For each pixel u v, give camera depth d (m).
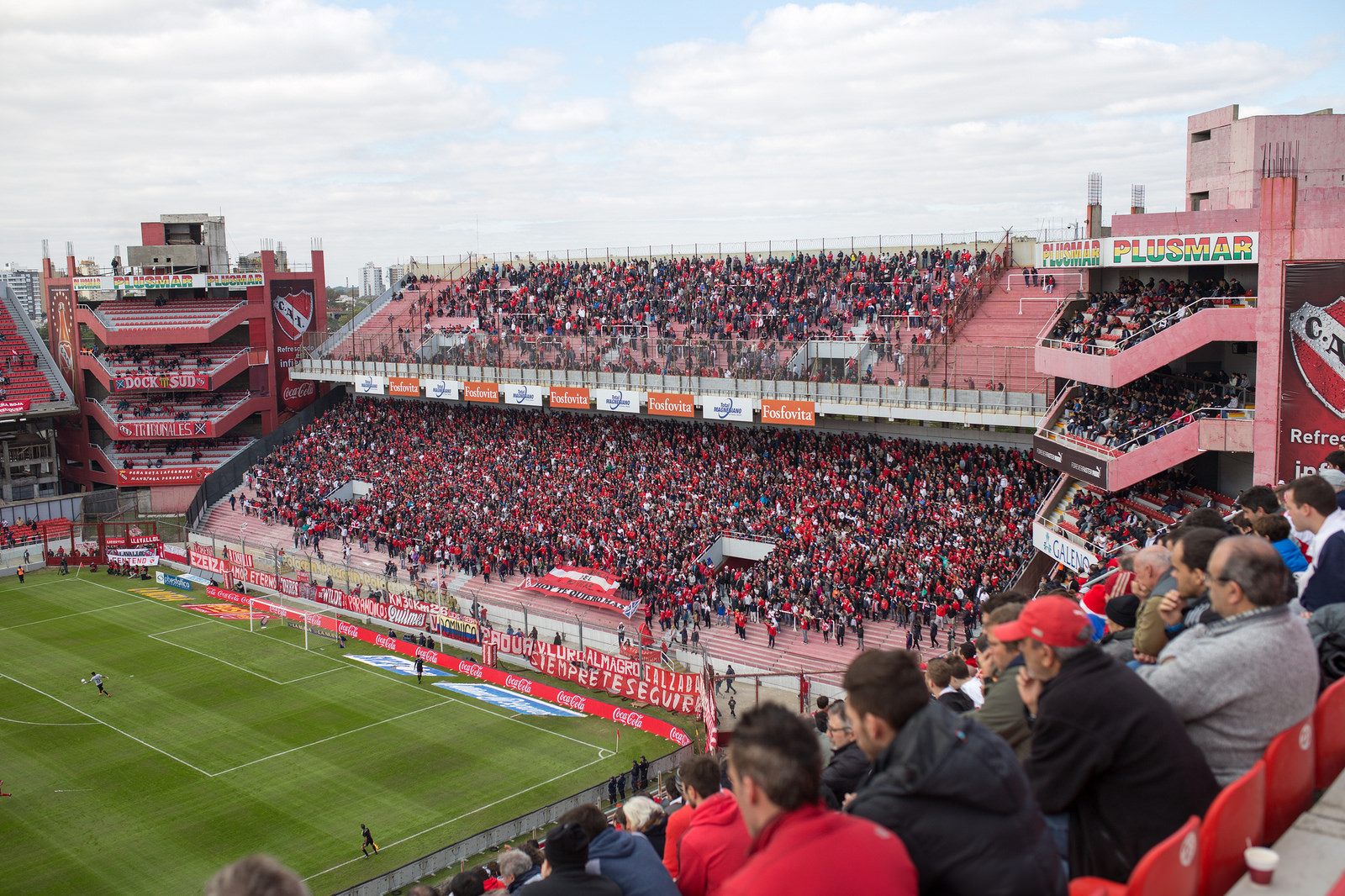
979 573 53.06
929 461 64.75
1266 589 6.82
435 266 106.88
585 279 93.31
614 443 80.44
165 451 99.56
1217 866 5.96
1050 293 67.69
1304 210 36.78
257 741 49.88
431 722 52.00
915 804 5.61
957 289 70.69
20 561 85.69
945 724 5.79
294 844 39.91
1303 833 6.70
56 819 42.47
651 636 58.59
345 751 48.62
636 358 76.12
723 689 52.94
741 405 70.06
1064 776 6.40
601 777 45.19
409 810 42.53
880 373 65.56
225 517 89.69
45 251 104.38
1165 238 45.19
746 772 5.23
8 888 37.31
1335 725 7.79
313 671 59.81
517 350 83.00
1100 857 6.44
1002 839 5.45
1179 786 6.20
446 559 73.19
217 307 100.88
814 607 56.47
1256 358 46.25
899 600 54.72
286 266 103.06
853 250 83.44
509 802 43.06
